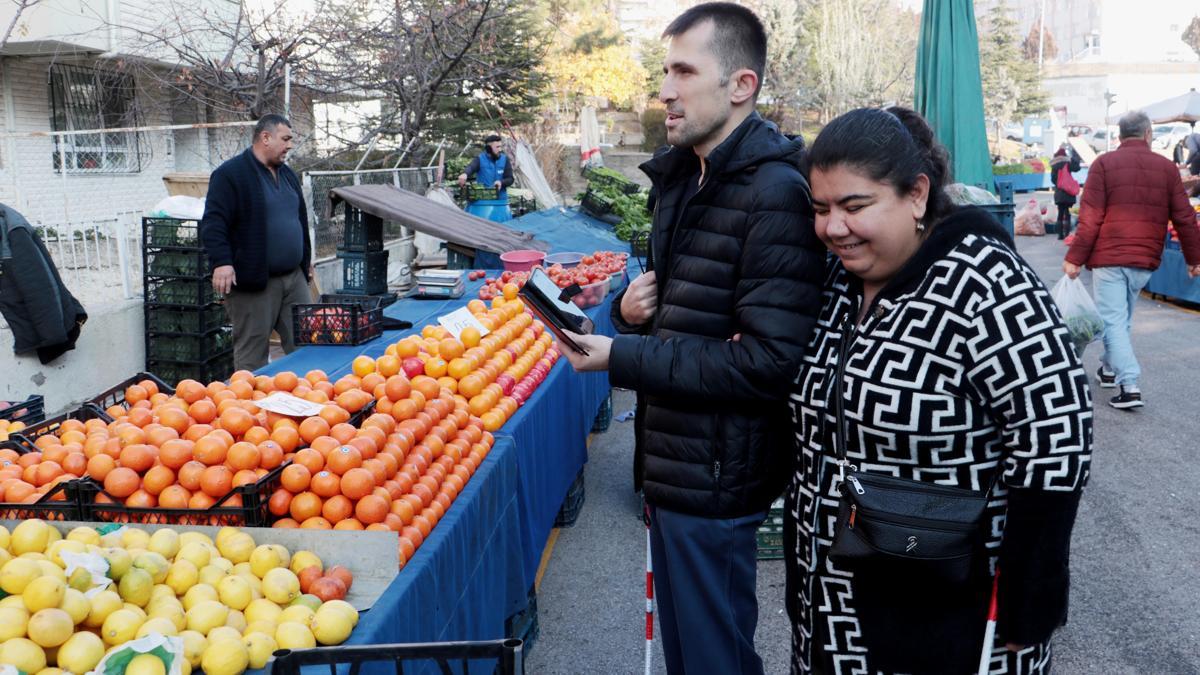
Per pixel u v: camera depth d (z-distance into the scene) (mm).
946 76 9617
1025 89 70812
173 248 7281
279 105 14047
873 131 1858
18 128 13297
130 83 14773
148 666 1898
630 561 4828
